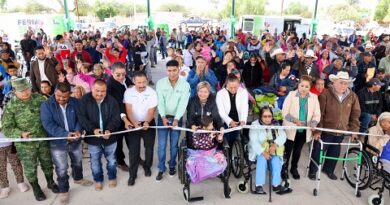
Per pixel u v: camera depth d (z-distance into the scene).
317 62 7.79
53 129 3.52
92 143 3.83
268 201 3.92
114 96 4.21
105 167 4.76
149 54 14.38
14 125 3.50
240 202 3.89
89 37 14.46
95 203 3.83
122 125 4.15
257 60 6.70
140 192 4.09
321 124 4.32
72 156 4.02
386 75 6.99
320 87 5.11
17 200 3.87
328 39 12.69
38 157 3.78
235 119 4.25
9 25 22.05
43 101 3.62
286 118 4.27
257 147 3.90
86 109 3.71
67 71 5.99
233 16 23.33
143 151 5.35
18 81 3.35
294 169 4.52
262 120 4.02
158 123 4.36
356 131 4.30
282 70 5.60
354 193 4.15
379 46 10.80
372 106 5.39
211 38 14.40
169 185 4.28
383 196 4.13
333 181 4.45
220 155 3.85
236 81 4.11
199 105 4.11
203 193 4.08
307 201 3.95
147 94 4.04
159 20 34.78
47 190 4.10
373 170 3.98
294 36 15.07
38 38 15.80
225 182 3.93
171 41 19.95
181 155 3.88
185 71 5.94
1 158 3.78
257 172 3.99
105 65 6.33
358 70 7.30
